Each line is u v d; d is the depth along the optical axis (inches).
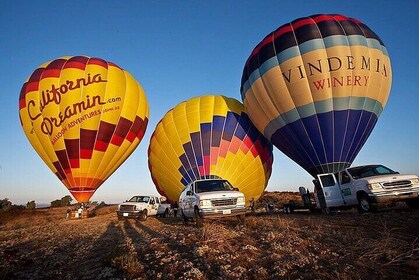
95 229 490.9
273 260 213.3
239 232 325.7
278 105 676.7
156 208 765.9
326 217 417.7
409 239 244.7
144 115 909.2
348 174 460.1
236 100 870.4
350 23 670.5
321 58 634.2
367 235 268.2
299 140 665.0
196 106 834.2
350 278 175.8
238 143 775.7
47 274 230.4
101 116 781.3
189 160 753.6
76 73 789.9
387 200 393.1
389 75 668.7
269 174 864.9
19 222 898.7
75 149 759.1
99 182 818.8
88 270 227.1
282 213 629.3
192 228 396.2
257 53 721.6
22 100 799.7
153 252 251.9
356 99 628.1
